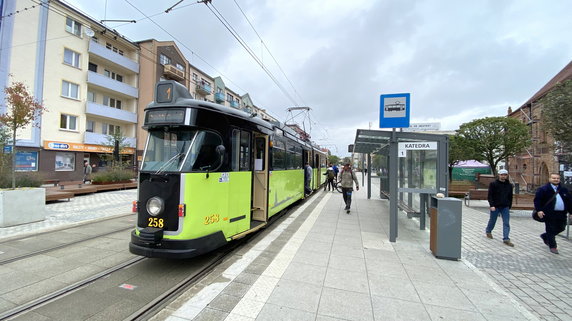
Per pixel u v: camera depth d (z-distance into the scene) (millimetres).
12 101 8289
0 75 17875
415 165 8023
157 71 28781
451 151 20719
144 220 4375
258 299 3443
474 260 5121
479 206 11852
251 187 5961
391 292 3660
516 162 27453
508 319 3055
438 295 3590
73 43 22125
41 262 4863
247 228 5758
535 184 22359
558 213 5551
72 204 11594
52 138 20766
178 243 4086
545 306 3467
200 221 4363
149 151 4691
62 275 4316
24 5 19062
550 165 20062
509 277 4371
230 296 3545
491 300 3473
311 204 11719
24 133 19156
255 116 6469
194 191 4285
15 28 18609
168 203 4230
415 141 6242
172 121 4484
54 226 7496
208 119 4715
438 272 4359
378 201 12844
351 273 4277
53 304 3439
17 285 3965
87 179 21328
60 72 21250
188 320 3016
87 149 23141
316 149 16688
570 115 9039
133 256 5180
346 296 3531
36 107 8898
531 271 4617
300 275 4184
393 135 6145
